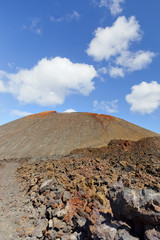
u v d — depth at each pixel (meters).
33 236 5.07
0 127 82.25
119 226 3.68
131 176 10.75
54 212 5.99
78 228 4.87
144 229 3.32
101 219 4.35
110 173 11.20
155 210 3.27
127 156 21.14
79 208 5.93
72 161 18.86
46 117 89.62
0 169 23.38
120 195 3.98
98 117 87.38
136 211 3.47
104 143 55.28
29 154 47.69
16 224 6.12
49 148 52.09
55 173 13.30
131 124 83.75
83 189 7.79
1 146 56.12
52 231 4.96
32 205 8.03
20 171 19.19
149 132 75.81
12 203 8.60
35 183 11.42
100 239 3.49
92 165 14.39
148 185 8.23
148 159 17.23
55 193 8.10
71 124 77.25
